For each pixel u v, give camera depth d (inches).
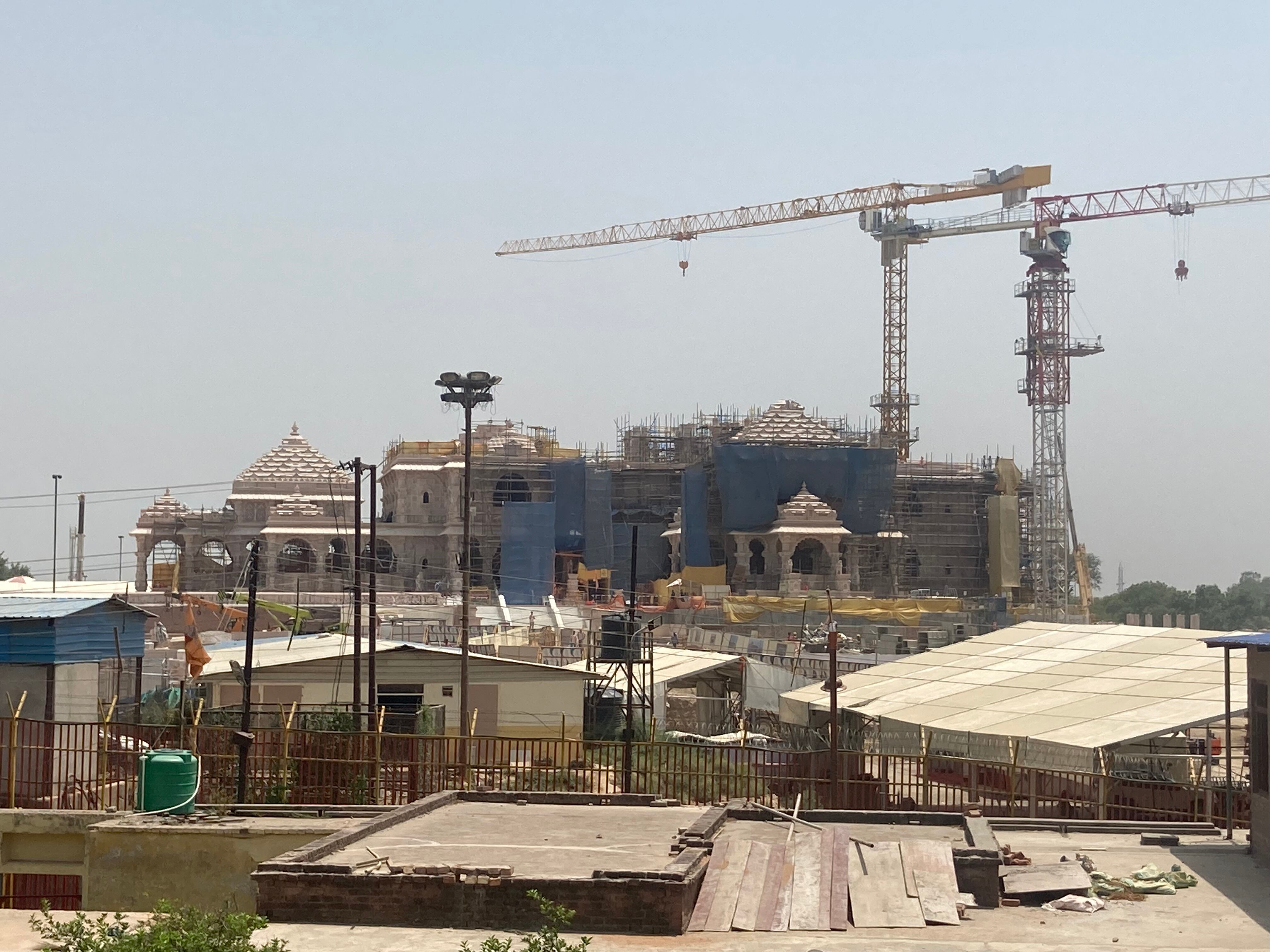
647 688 2559.1
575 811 1031.0
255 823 1064.8
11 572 4576.8
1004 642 2231.8
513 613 4067.4
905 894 798.5
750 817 1016.9
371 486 2076.8
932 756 1446.9
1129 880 882.1
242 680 2174.0
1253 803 993.5
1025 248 6525.6
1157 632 2047.2
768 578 5438.0
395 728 2043.6
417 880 744.3
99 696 1625.2
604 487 5511.8
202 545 5502.0
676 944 712.4
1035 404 6510.8
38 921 707.4
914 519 5762.8
